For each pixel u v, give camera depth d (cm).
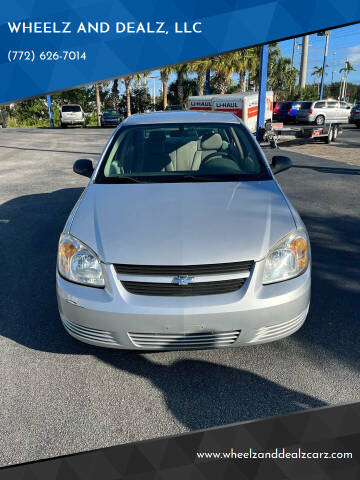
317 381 242
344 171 927
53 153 1475
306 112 2630
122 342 231
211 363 261
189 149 347
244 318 223
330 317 312
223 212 262
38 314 323
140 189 299
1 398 232
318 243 471
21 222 578
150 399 231
